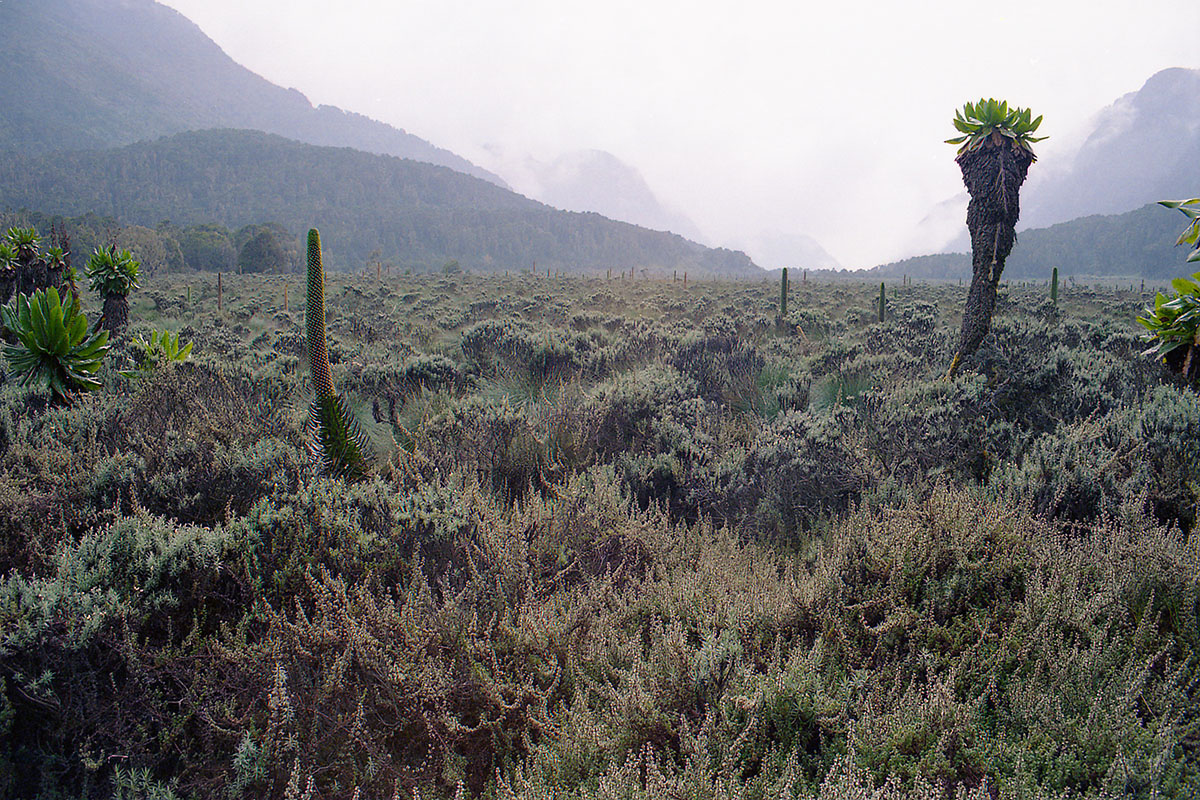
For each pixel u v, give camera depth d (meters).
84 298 22.95
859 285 47.66
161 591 2.69
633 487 4.89
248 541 2.99
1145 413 4.33
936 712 2.18
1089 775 1.99
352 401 7.48
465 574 3.28
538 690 2.59
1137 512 3.22
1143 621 2.49
